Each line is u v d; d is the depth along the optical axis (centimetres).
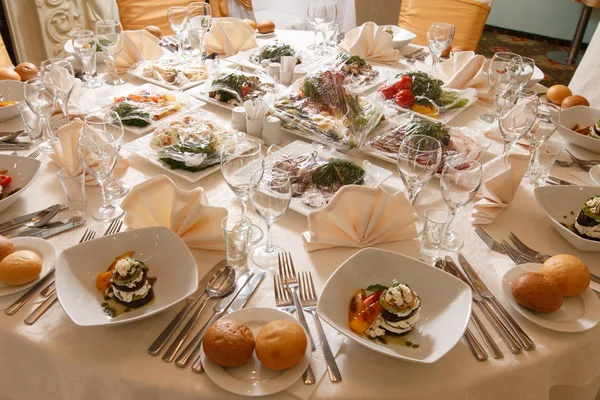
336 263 110
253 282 101
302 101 166
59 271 93
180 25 214
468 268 108
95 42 189
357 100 164
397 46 237
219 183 137
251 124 158
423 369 86
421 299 98
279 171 111
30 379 92
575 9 573
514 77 174
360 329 90
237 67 210
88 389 87
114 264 101
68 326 90
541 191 129
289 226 121
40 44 303
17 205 122
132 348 87
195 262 99
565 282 100
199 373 83
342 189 112
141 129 158
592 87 269
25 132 155
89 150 113
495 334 94
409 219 116
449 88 196
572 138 163
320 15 224
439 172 145
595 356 99
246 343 82
